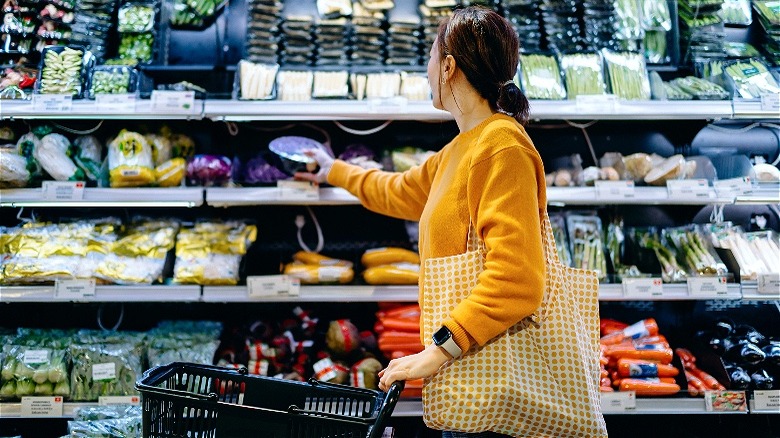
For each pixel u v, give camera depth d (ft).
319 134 10.10
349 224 10.17
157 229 9.25
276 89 8.73
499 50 5.49
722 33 9.96
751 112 8.63
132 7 9.66
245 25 10.05
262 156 9.33
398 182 7.38
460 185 5.39
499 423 5.19
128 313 10.10
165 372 5.90
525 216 5.07
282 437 5.21
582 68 9.09
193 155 9.61
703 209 10.36
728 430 10.06
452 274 5.28
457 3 9.38
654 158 9.63
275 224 10.13
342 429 5.14
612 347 9.07
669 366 8.91
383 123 10.08
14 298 8.46
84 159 8.96
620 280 9.04
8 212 9.95
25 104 8.34
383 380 5.19
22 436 9.74
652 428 10.16
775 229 10.41
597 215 10.26
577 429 5.23
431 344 5.17
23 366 8.57
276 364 9.06
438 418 5.19
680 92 8.99
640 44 9.82
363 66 9.33
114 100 8.34
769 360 8.84
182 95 8.38
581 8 9.66
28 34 9.32
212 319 10.11
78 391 8.61
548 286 5.32
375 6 9.33
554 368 5.23
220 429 5.29
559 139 10.38
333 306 10.10
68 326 10.07
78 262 8.61
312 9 9.40
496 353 5.13
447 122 10.08
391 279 8.74
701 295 8.77
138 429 7.68
